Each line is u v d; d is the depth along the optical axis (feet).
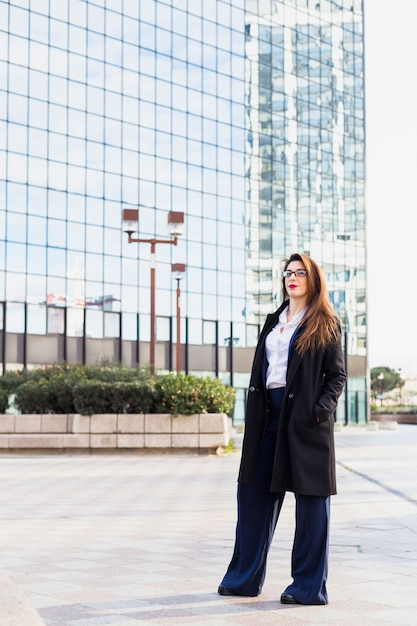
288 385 16.48
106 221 163.63
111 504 35.73
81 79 162.20
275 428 16.83
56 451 71.97
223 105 187.42
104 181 164.25
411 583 18.35
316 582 16.08
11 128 151.53
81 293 158.51
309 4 208.64
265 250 192.54
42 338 152.56
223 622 14.60
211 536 25.89
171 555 22.11
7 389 80.23
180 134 178.40
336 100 212.84
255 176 192.44
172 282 173.58
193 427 71.87
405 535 26.40
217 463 62.75
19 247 150.92
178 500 37.42
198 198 180.45
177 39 179.52
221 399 73.61
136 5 172.24
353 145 215.51
